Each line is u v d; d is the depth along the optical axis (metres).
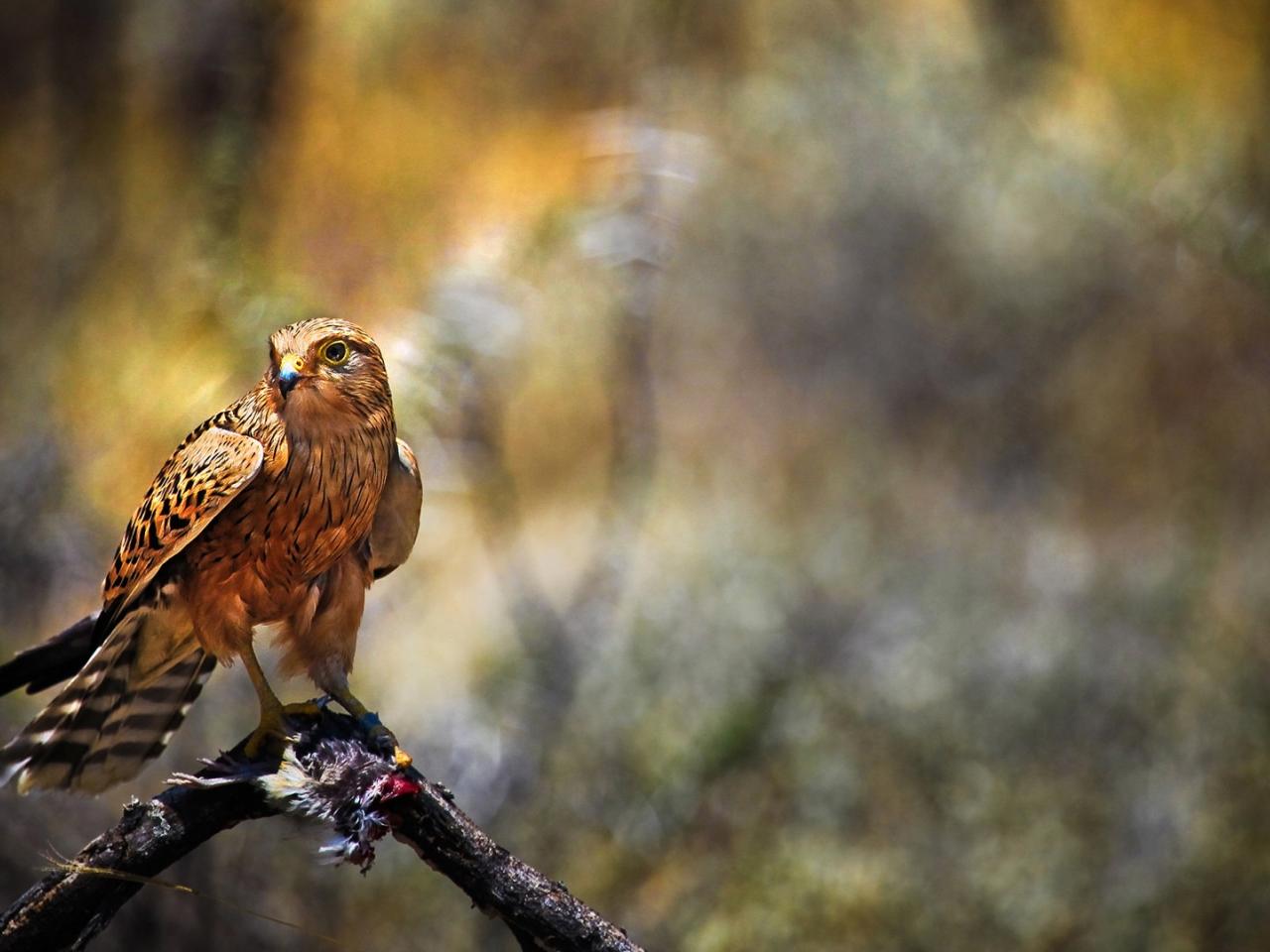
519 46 11.41
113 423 10.69
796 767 13.04
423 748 12.21
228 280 10.55
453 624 12.77
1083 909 12.41
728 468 17.06
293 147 10.91
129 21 11.60
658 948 11.85
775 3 15.68
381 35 11.16
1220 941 12.29
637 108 11.73
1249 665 14.10
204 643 6.20
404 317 10.55
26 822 9.71
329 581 6.36
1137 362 16.64
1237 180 15.08
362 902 10.97
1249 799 13.08
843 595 15.14
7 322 11.47
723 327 17.48
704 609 14.29
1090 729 13.64
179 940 9.97
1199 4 14.60
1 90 12.13
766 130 15.74
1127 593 14.96
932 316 17.27
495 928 11.30
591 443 12.95
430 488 11.09
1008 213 16.81
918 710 13.59
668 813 12.51
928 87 16.30
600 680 13.21
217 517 6.13
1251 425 16.30
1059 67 15.60
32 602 10.27
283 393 6.10
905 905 12.26
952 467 17.05
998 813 12.94
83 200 11.70
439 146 11.12
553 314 11.48
